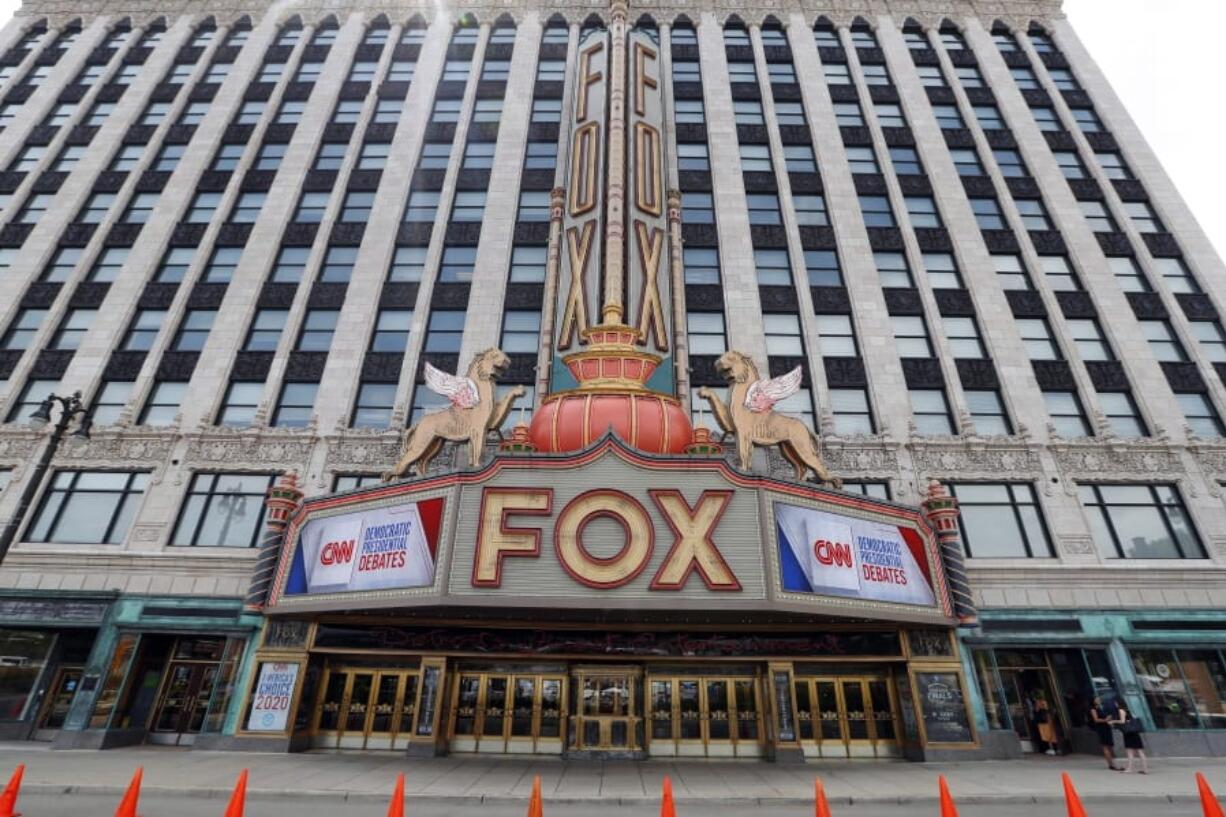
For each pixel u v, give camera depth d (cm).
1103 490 2256
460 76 3456
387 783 1328
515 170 3025
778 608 1461
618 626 1781
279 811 1105
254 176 3052
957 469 2258
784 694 1797
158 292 2695
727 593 1466
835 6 3678
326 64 3459
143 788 1236
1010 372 2459
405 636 1853
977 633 1964
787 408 2417
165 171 3080
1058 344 2562
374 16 3700
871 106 3259
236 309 2617
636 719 1812
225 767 1500
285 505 1927
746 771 1562
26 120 3231
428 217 2925
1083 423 2403
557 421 1797
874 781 1427
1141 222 2920
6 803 938
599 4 3666
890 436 2300
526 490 1544
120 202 2942
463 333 2566
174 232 2867
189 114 3306
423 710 1769
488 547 1495
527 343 2552
